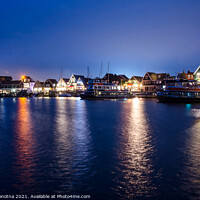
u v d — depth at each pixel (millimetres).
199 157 12758
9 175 10430
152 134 19125
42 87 155875
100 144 15734
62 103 67875
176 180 9836
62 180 9922
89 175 10406
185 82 66625
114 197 8555
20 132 20297
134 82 124688
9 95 134500
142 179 9961
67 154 13453
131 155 13188
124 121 27391
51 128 22406
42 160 12406
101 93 92250
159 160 12289
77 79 140500
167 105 57312
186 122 26328
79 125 24266
